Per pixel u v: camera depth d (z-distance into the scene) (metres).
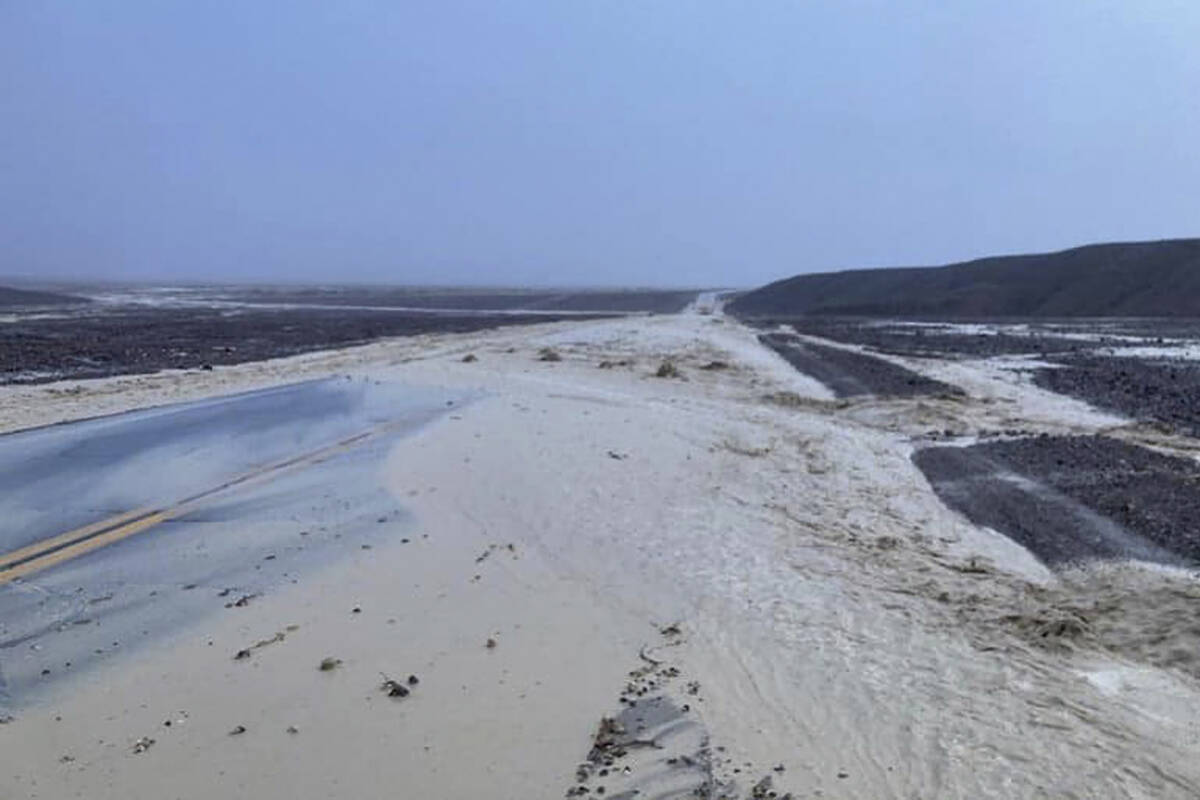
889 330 50.72
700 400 22.16
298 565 9.29
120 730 5.94
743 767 5.55
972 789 5.35
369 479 12.95
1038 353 34.56
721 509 11.70
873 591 8.79
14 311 63.47
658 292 146.75
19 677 6.70
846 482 13.58
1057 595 8.88
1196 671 7.02
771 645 7.39
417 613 8.00
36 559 9.50
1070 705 6.42
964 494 13.02
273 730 5.95
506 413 18.94
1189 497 12.48
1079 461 14.98
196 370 27.23
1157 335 43.72
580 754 5.69
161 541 10.13
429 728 5.99
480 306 90.62
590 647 7.34
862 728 6.05
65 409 19.47
